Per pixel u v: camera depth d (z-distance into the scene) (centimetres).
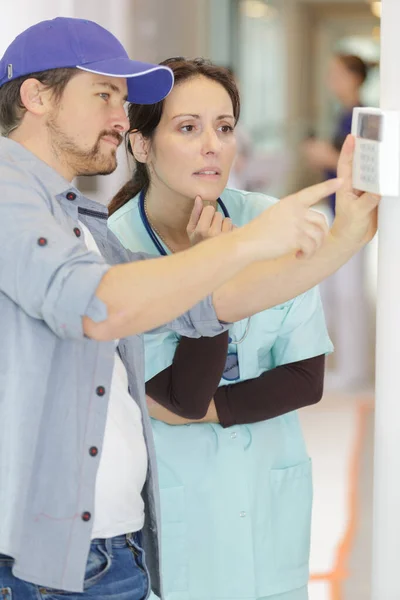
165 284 202
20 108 238
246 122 1480
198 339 283
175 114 280
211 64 289
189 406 287
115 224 299
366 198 224
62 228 222
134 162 299
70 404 221
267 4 1558
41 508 219
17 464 218
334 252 243
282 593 302
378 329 211
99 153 238
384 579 210
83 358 225
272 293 255
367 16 1764
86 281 202
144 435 246
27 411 219
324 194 209
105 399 227
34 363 219
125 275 203
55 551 218
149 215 299
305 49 1681
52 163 238
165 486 297
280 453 305
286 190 1141
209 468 296
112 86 238
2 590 222
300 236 205
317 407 706
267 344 302
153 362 293
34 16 796
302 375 302
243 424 300
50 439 220
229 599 296
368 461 597
